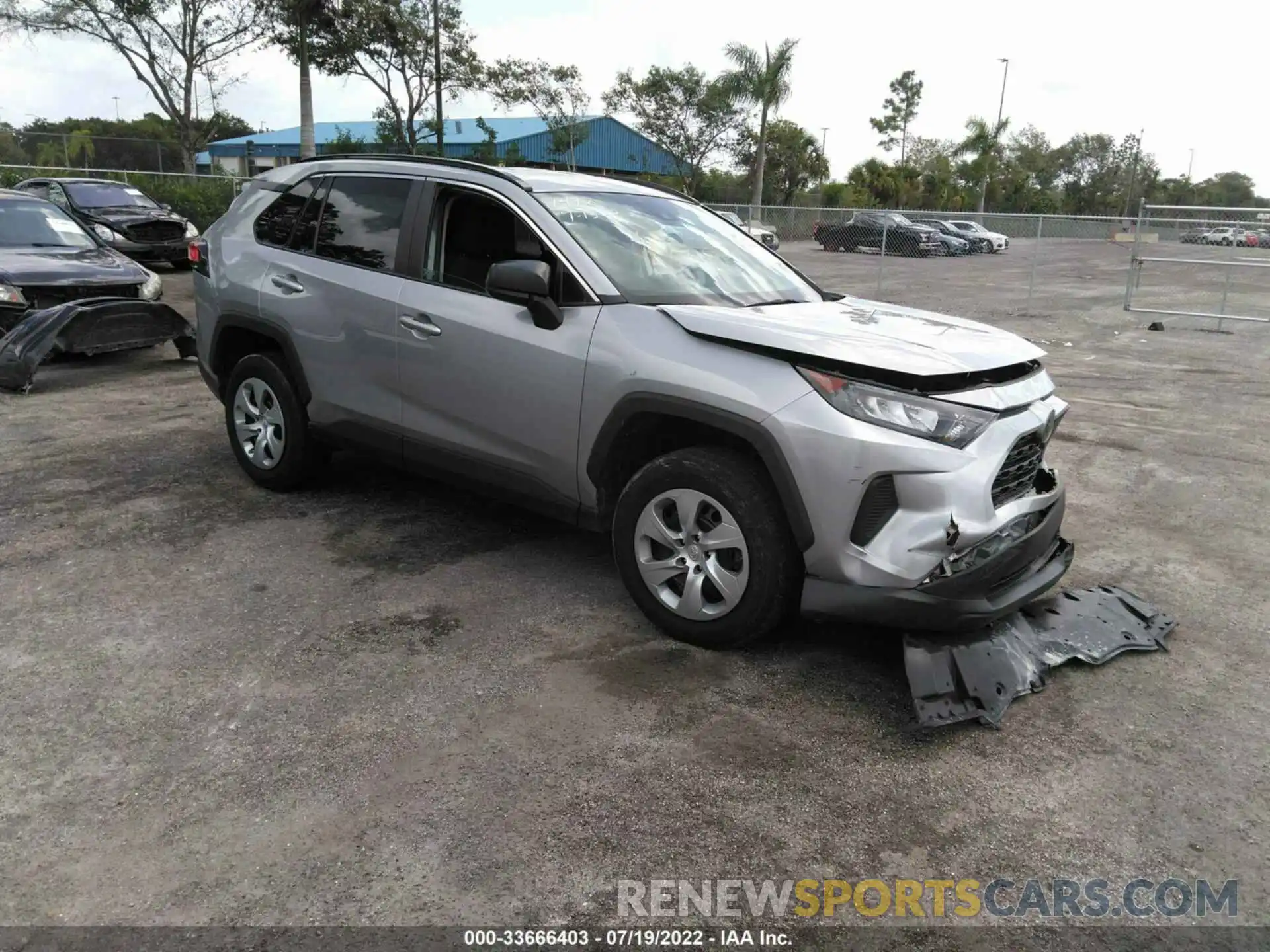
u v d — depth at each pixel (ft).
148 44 92.99
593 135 141.90
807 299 13.46
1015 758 9.31
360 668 10.68
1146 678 11.02
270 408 16.28
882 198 165.58
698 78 128.77
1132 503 17.70
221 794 8.43
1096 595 12.54
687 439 11.43
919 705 9.46
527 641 11.39
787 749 9.30
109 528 14.84
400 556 14.01
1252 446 21.94
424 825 8.06
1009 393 10.28
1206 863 7.89
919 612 9.63
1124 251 85.81
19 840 7.79
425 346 13.17
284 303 15.19
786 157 138.41
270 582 13.00
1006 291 62.34
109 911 7.06
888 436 9.51
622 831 8.05
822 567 9.98
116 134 173.68
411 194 13.94
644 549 11.37
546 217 12.35
